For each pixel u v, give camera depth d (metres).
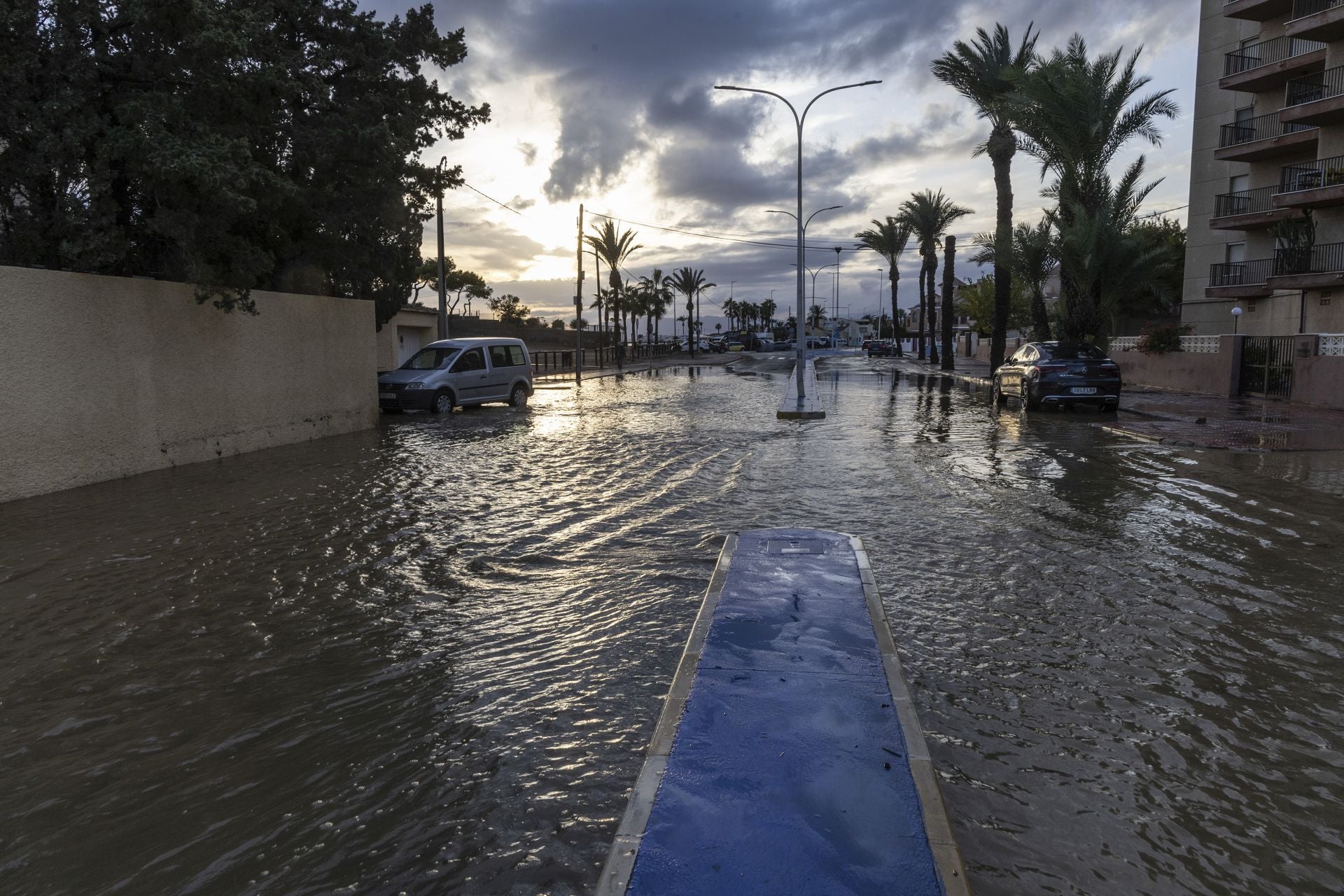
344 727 3.85
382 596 5.80
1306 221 27.31
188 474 11.15
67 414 9.98
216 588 6.01
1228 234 33.69
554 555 6.84
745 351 97.94
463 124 16.62
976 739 3.65
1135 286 26.36
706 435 15.41
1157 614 5.28
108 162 10.48
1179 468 11.04
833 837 2.29
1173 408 19.97
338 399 16.33
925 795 2.46
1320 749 3.59
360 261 16.58
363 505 8.95
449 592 5.86
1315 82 29.11
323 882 2.75
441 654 4.72
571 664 4.52
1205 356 25.17
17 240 10.45
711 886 2.10
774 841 2.28
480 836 2.98
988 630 4.99
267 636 5.05
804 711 2.99
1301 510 8.40
